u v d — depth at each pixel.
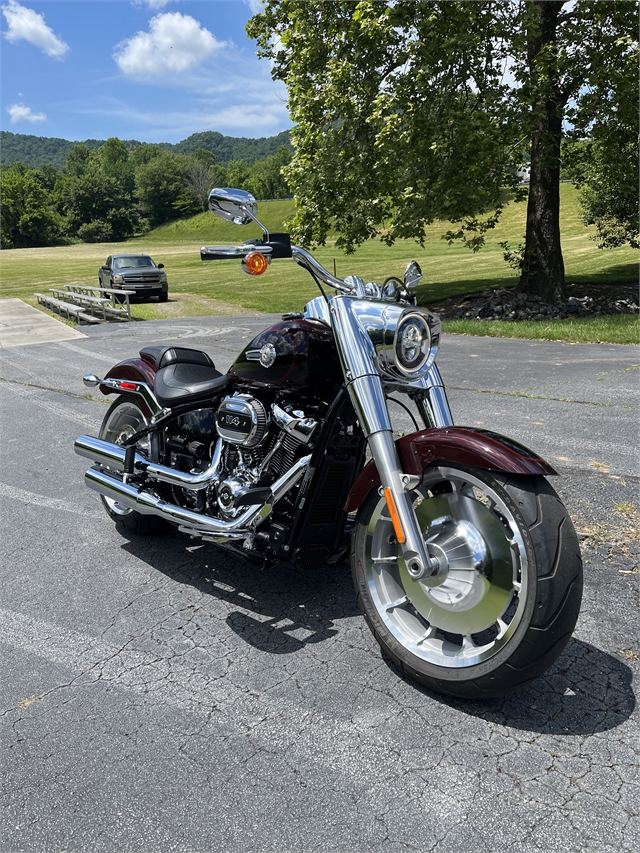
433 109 15.55
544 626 2.41
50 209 154.25
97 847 2.10
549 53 15.48
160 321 18.19
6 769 2.44
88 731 2.62
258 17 19.55
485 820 2.13
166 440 4.05
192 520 3.47
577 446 5.67
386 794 2.25
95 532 4.58
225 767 2.41
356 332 2.92
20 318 20.14
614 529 4.13
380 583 3.01
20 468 5.98
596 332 12.11
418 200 16.39
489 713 2.63
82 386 9.48
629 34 16.06
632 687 2.75
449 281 27.39
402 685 2.83
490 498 2.58
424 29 14.55
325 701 2.74
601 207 24.06
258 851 2.06
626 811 2.14
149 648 3.18
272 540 3.29
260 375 3.36
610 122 17.70
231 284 33.69
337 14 16.66
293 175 18.14
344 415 3.23
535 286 18.80
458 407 7.12
